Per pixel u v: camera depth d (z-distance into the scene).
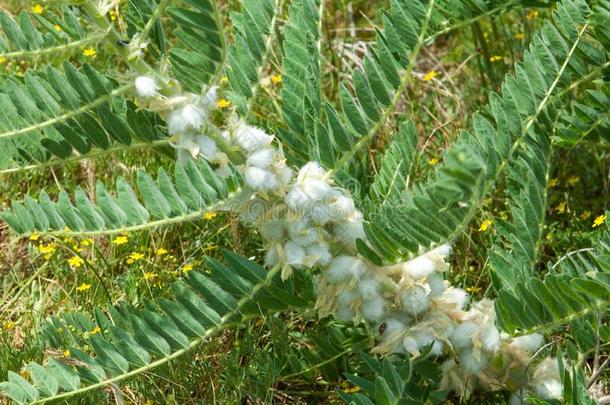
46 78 0.85
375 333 0.87
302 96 0.88
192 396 0.94
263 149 0.83
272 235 0.84
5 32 0.81
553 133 0.95
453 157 0.68
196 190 0.80
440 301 0.85
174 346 0.84
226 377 0.91
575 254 1.04
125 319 0.88
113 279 1.07
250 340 0.94
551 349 0.88
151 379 0.92
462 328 0.84
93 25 0.82
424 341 0.84
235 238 1.06
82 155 0.85
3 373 0.94
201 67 0.81
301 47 0.88
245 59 0.87
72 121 0.84
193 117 0.81
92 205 0.80
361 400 0.79
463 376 0.85
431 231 0.79
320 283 0.85
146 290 1.05
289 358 0.93
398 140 0.93
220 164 0.82
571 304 0.81
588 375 0.91
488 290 0.96
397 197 0.86
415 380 0.86
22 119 0.82
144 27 0.83
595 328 0.83
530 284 0.81
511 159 0.89
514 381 0.86
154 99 0.81
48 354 0.92
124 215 0.80
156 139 0.84
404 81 0.88
